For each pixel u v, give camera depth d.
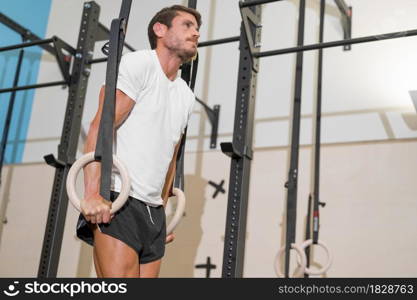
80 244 4.09
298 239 3.47
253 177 3.73
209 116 3.97
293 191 2.71
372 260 3.24
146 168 1.55
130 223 1.51
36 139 4.61
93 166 1.47
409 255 3.16
